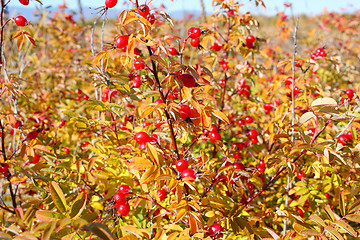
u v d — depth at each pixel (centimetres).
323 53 67
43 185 56
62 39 124
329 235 46
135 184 58
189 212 45
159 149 48
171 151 51
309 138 50
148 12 46
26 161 58
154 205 52
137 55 47
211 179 52
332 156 48
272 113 83
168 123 48
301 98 63
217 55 74
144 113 46
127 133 55
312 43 145
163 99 47
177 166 47
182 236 46
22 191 66
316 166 55
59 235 41
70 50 124
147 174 45
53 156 54
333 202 56
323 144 49
